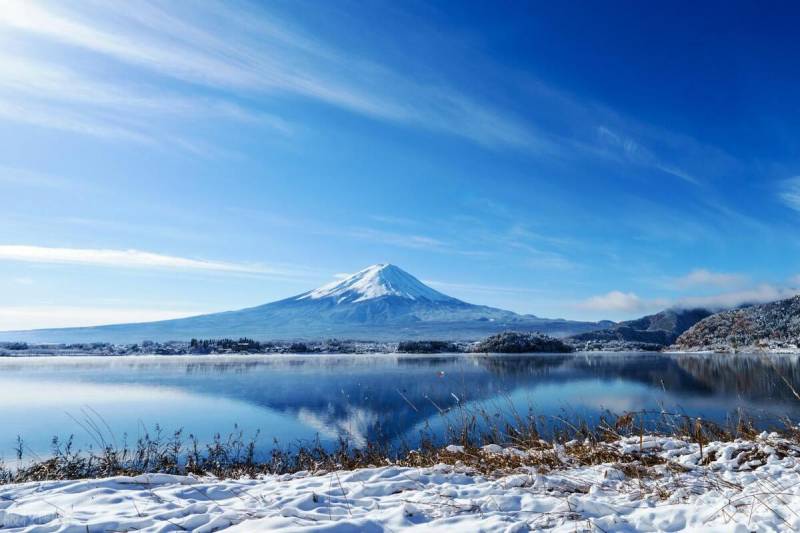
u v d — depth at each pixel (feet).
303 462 32.81
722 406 103.45
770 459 20.52
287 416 135.33
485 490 17.81
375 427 102.58
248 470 32.63
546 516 14.76
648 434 28.53
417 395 169.68
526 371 277.23
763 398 65.36
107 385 234.17
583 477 20.03
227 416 136.56
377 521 14.28
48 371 329.72
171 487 18.90
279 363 432.25
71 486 18.31
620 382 197.36
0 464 35.88
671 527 13.74
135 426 117.39
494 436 29.81
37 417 133.49
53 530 13.60
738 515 13.69
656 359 399.85
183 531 13.91
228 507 15.92
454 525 14.16
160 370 341.21
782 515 13.20
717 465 20.61
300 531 12.95
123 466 33.73
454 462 24.32
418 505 16.10
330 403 163.63
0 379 265.75
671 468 20.36
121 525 14.02
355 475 20.53
